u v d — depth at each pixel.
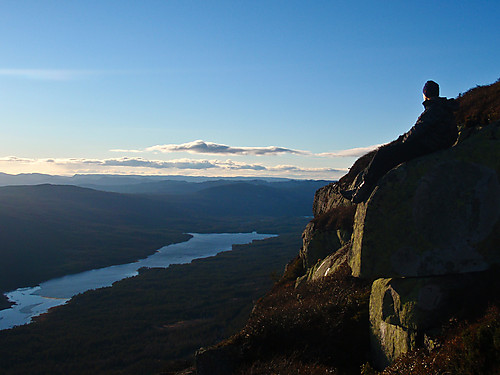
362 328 10.70
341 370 9.91
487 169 8.12
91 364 84.69
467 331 6.66
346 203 25.64
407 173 8.68
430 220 8.31
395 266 8.47
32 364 84.56
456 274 8.14
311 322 11.53
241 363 11.00
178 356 87.69
